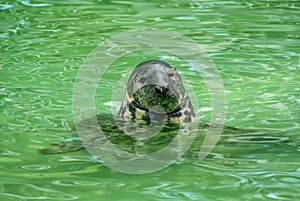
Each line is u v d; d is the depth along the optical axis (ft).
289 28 104.42
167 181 54.54
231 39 99.04
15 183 54.19
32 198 51.19
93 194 51.93
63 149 62.03
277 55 92.73
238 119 71.41
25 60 91.20
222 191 52.42
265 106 75.51
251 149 61.82
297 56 92.22
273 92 79.97
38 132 67.21
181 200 50.80
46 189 52.95
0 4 118.93
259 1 120.98
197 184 53.88
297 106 75.46
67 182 54.39
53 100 77.41
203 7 116.67
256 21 108.17
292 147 62.39
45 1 121.49
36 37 101.04
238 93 79.66
